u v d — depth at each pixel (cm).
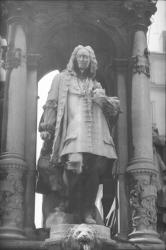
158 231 1024
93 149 908
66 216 938
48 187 982
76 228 863
